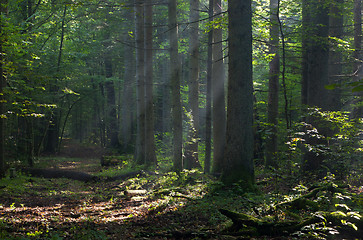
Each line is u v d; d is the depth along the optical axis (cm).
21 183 1423
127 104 3247
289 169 1023
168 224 714
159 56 3031
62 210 951
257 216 676
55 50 2411
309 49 1252
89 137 4866
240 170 1026
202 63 2864
